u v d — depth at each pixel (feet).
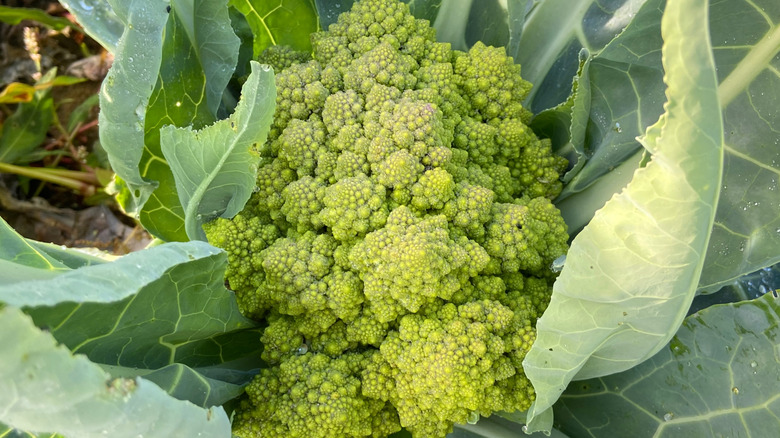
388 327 0.75
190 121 0.85
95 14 0.78
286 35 0.97
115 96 0.69
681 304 0.62
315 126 0.78
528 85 0.87
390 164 0.73
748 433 0.75
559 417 0.89
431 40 0.88
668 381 0.82
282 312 0.75
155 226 0.93
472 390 0.69
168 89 0.80
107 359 0.62
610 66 0.83
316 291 0.72
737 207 0.76
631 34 0.78
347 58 0.83
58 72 1.41
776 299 0.77
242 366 0.78
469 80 0.85
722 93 0.75
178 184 0.77
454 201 0.75
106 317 0.58
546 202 0.82
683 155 0.51
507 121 0.85
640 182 0.53
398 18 0.84
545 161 0.87
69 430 0.48
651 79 0.82
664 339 0.67
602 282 0.59
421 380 0.70
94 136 1.40
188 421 0.55
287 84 0.80
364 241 0.71
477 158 0.83
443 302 0.74
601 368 0.74
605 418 0.85
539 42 0.97
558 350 0.65
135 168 0.78
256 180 0.78
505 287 0.77
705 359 0.80
